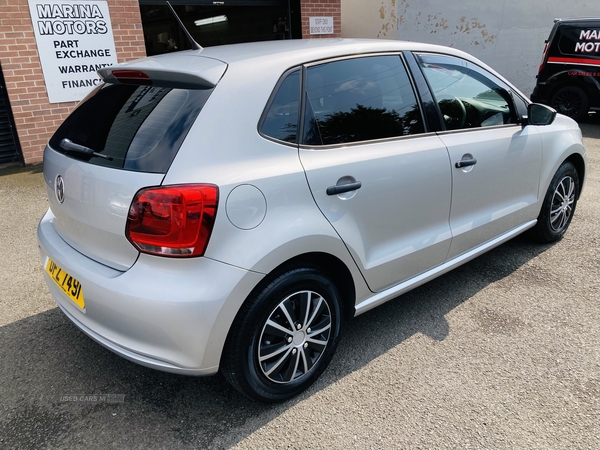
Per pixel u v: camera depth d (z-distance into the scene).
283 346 2.33
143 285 1.99
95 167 2.17
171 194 1.93
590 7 11.02
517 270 3.78
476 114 3.22
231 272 2.02
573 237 4.38
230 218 2.02
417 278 2.97
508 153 3.36
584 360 2.70
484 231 3.34
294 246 2.19
